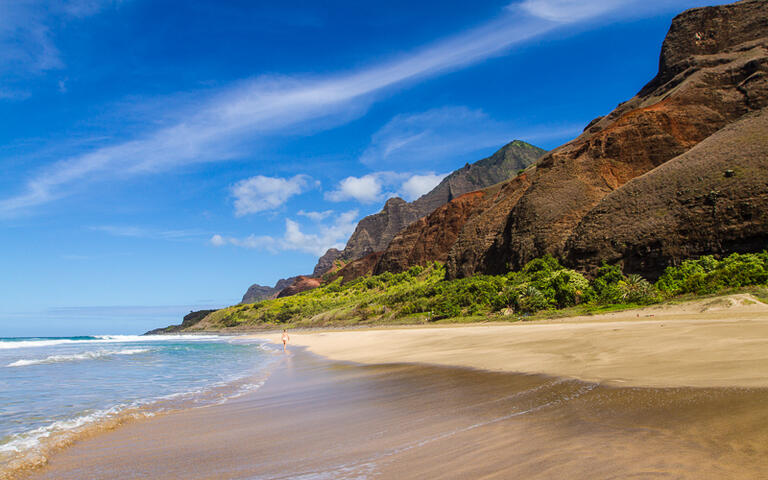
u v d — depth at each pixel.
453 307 70.88
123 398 15.73
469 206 163.12
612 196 73.56
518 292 61.62
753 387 7.45
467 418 8.42
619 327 22.97
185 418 11.67
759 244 53.28
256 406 12.91
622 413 7.16
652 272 60.94
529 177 113.12
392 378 16.03
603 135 94.12
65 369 27.33
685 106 93.38
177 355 41.78
